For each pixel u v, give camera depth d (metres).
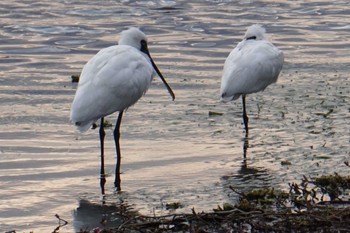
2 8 31.16
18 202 12.71
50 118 17.67
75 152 15.34
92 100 14.32
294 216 11.40
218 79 21.39
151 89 20.25
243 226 11.34
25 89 20.25
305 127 16.59
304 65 22.73
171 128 16.80
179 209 12.27
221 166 14.30
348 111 17.73
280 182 13.38
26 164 14.55
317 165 14.16
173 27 28.64
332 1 33.94
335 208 11.76
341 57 23.91
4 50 25.03
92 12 31.00
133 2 33.03
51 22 29.05
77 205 12.60
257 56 16.84
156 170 14.20
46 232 11.51
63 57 24.25
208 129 16.69
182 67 22.80
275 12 31.48
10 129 16.75
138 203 12.60
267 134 16.20
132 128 16.88
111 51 14.88
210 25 28.95
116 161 14.79
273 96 19.23
